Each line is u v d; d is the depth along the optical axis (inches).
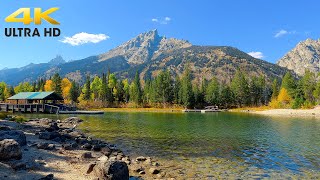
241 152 1085.1
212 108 5777.6
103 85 6028.5
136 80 7037.4
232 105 6505.9
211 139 1408.7
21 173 607.8
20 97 3383.4
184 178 728.3
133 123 2282.2
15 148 677.9
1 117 1994.3
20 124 1649.9
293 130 1870.1
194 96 6146.7
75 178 626.2
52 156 829.8
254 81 6776.6
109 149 1037.2
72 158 839.1
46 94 3400.6
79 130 1742.1
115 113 4072.3
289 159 970.7
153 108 5885.8
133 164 860.6
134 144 1234.0
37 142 1069.8
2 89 6186.0
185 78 6766.7
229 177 746.8
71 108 3934.5
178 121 2564.0
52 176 589.3
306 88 5531.5
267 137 1504.7
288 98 5693.9
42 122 1977.1
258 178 743.1
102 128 1868.8
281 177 754.8
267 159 968.3
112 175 607.8
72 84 5880.9
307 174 786.2
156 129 1836.9
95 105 5821.9
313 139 1439.5
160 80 6215.6
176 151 1089.4
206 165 872.9
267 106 6309.1
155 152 1066.1
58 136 1239.5
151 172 766.5
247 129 1904.5
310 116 3659.0
